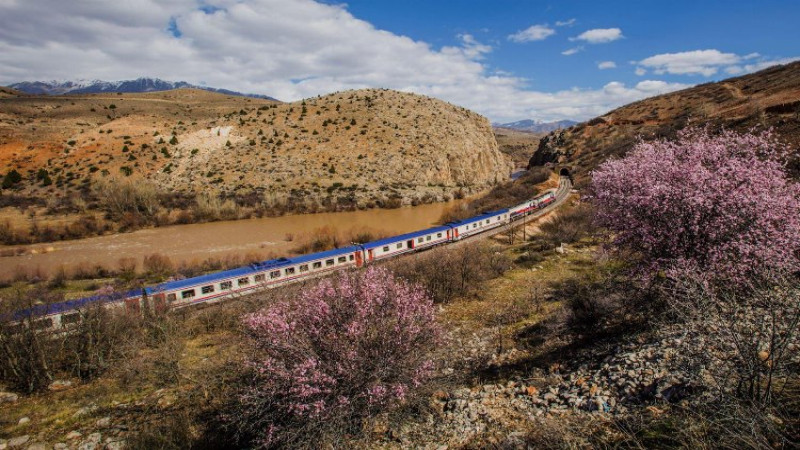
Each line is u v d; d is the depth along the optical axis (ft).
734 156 39.17
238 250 153.79
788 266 31.42
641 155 45.16
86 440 37.83
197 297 83.82
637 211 39.40
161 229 195.83
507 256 103.35
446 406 34.76
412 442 29.60
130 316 62.44
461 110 436.35
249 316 33.68
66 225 181.88
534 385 37.01
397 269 85.51
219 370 46.21
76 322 56.29
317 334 29.37
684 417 22.43
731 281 32.30
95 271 124.88
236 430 33.06
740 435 17.52
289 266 97.04
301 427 27.43
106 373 53.01
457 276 81.00
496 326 59.93
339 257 106.83
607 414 27.35
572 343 45.85
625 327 44.06
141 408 43.29
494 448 26.66
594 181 46.32
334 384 27.76
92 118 415.23
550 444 24.57
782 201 34.14
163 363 51.55
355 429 29.37
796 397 20.65
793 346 22.99
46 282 112.68
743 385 21.85
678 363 27.53
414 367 31.09
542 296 71.97
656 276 39.60
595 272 79.97
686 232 35.78
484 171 365.40
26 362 50.47
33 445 37.55
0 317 52.80
